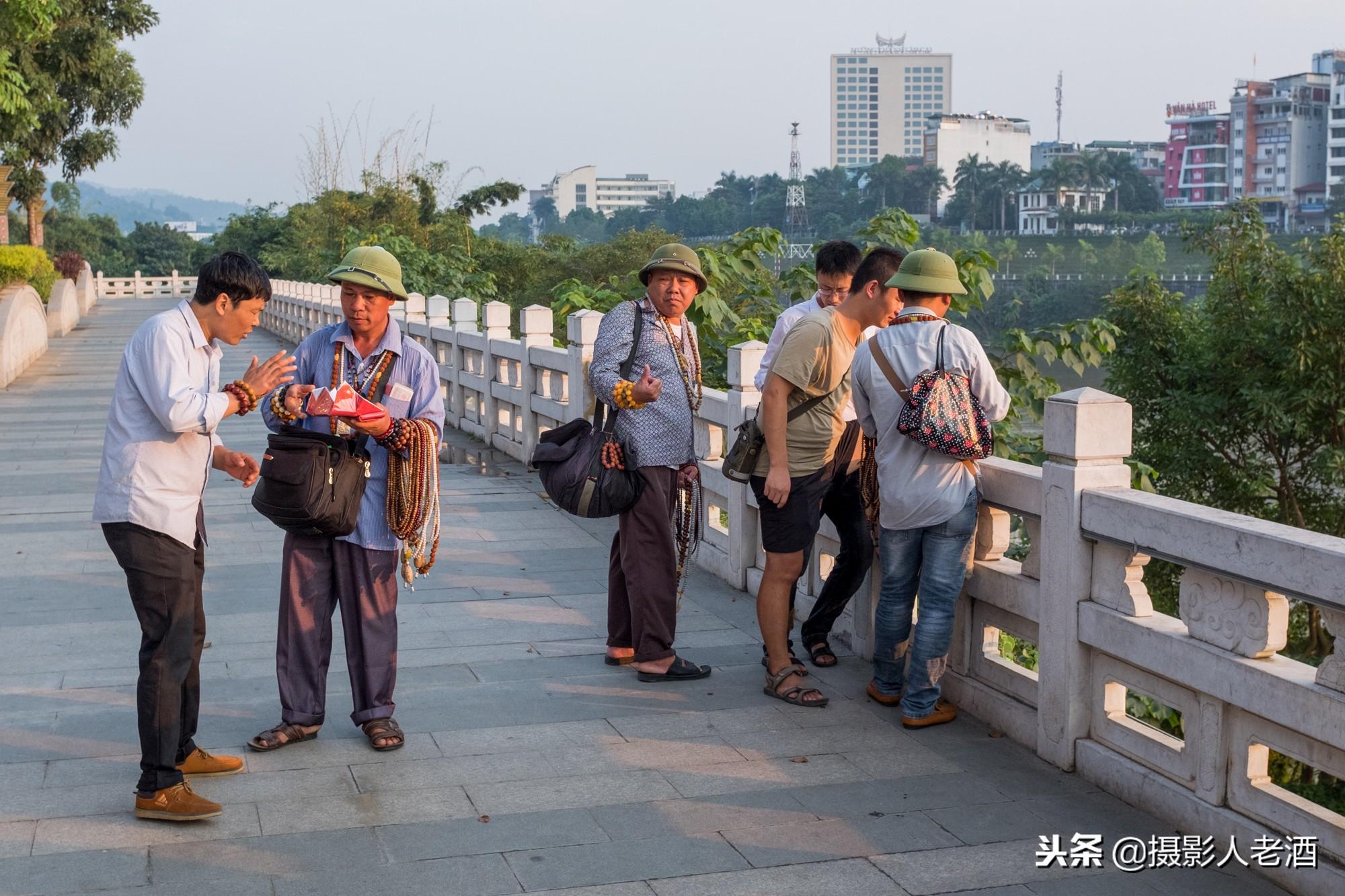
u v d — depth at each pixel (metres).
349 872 3.53
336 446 4.21
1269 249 20.83
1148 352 21.80
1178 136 187.12
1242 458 22.05
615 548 5.39
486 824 3.85
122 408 3.74
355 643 4.46
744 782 4.20
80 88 33.59
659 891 3.43
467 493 9.65
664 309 5.12
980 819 3.92
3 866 3.53
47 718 4.75
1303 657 17.47
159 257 83.94
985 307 10.29
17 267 26.36
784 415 4.73
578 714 4.86
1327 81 172.62
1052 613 4.32
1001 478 4.66
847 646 5.78
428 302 14.29
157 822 3.83
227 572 7.08
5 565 7.22
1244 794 3.61
